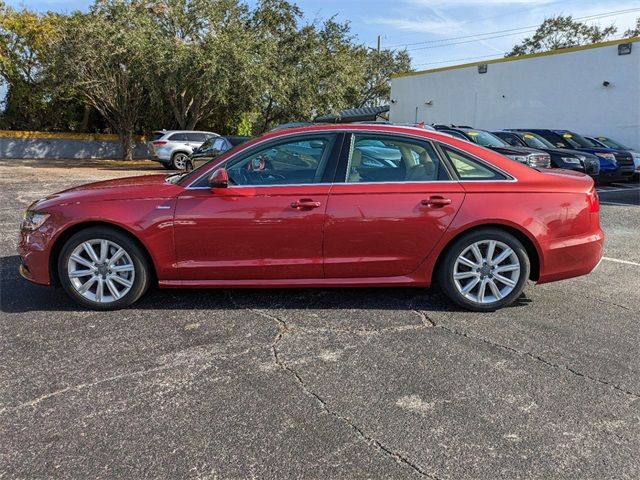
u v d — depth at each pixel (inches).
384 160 167.3
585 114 768.3
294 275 166.2
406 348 143.6
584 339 150.5
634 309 175.8
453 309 173.3
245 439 102.8
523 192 164.6
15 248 253.9
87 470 93.6
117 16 794.8
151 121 1104.8
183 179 170.7
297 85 920.3
